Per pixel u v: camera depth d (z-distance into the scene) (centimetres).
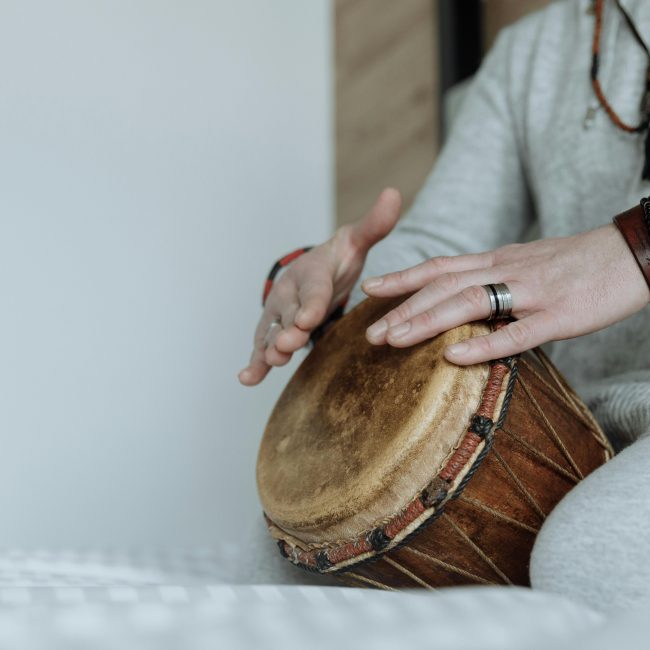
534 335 76
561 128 112
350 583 83
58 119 261
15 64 260
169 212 271
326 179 301
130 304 262
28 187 256
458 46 250
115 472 254
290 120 296
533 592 54
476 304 78
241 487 264
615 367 101
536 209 127
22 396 248
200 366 267
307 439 87
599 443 88
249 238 283
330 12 307
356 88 292
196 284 271
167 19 279
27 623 45
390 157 275
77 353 254
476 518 77
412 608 49
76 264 258
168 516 256
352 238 105
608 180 106
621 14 111
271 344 99
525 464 79
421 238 123
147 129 272
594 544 66
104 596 54
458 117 134
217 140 282
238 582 102
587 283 78
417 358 79
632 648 45
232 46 288
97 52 268
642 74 106
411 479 74
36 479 246
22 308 251
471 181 125
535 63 121
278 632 44
